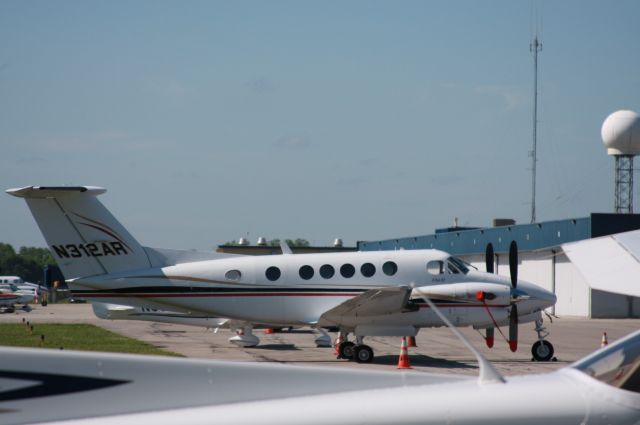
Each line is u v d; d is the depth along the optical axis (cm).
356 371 2295
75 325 13938
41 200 7925
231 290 8156
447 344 10225
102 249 8038
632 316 16350
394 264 8231
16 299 19788
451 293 7925
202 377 2222
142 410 2177
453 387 2231
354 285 8200
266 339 10938
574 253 2831
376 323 8000
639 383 2208
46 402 2123
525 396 2184
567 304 16875
